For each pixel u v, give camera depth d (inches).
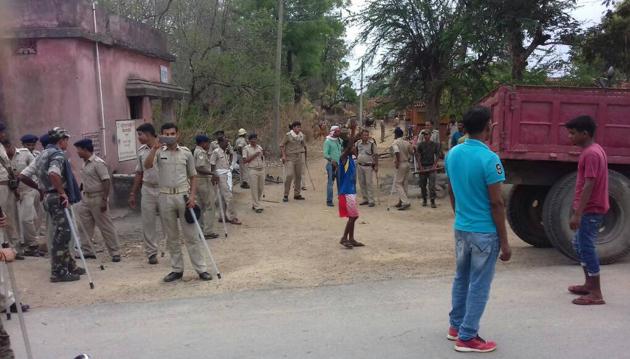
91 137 430.0
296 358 176.9
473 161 169.3
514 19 629.3
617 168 290.2
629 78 673.0
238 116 869.8
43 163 274.2
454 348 179.8
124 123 475.5
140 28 520.4
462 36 674.2
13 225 319.3
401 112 890.7
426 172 486.0
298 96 1255.5
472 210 171.0
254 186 476.7
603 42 653.3
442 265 285.0
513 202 322.7
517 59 674.2
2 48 298.4
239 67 856.9
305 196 577.9
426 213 474.3
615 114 277.0
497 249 171.2
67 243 276.4
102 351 188.4
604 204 214.4
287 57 1201.4
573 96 275.7
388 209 494.6
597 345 178.9
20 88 409.1
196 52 839.7
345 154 327.9
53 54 408.5
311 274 275.1
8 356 155.2
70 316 224.7
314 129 1338.6
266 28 967.6
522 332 190.9
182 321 215.5
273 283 261.7
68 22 407.2
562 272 263.7
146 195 313.4
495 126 290.7
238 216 461.4
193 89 836.0
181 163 268.1
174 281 271.6
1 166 311.0
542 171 293.7
